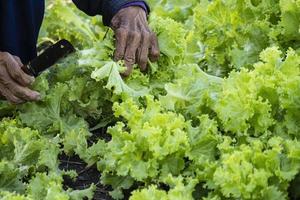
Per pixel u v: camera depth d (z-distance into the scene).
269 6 4.07
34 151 3.39
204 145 3.23
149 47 3.73
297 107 3.17
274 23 4.11
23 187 3.22
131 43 3.68
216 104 3.31
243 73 3.32
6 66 3.59
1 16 4.20
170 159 3.18
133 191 3.00
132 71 3.72
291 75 3.28
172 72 3.88
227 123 3.25
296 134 3.19
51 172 3.31
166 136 3.16
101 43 3.80
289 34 3.86
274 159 2.97
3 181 3.21
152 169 3.14
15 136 3.42
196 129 3.26
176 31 3.86
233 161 2.94
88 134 3.72
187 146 3.17
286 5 3.81
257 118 3.23
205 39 4.21
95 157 3.50
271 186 2.90
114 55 3.70
